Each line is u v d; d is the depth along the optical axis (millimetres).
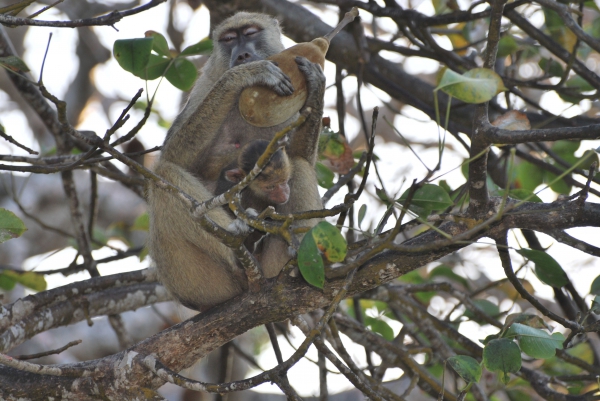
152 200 8984
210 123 8914
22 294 17094
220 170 9797
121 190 20359
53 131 11664
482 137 6734
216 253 8555
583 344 12211
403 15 11461
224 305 7805
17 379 8016
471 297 11977
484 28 13242
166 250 8852
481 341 8312
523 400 11547
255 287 7621
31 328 9750
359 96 11312
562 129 6391
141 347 7824
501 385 11586
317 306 7559
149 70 9289
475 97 6129
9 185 19469
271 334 9984
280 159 8867
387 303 12297
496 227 7293
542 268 8523
